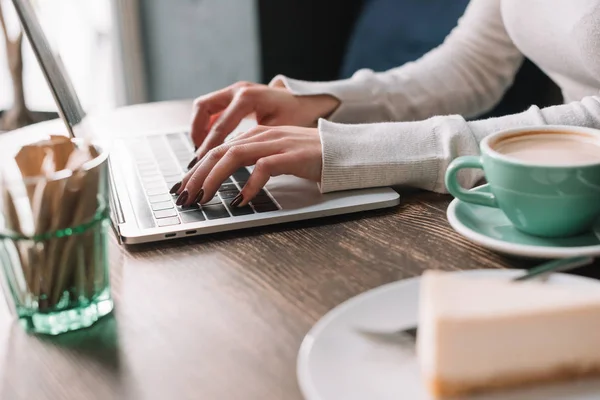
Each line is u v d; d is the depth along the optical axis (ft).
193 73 6.74
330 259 1.92
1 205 1.52
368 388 1.30
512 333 1.27
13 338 1.63
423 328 1.34
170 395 1.39
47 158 1.72
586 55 2.86
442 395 1.29
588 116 2.49
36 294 1.60
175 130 3.21
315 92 3.09
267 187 2.40
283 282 1.81
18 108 3.23
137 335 1.61
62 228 1.56
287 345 1.53
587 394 1.29
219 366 1.47
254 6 5.84
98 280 1.66
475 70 3.67
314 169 2.32
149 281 1.86
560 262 1.60
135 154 2.85
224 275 1.87
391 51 5.77
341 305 1.60
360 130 2.43
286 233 2.10
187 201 2.25
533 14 3.18
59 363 1.52
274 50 6.06
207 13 6.31
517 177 1.79
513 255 1.80
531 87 4.98
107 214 1.68
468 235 1.85
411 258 1.90
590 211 1.82
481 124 2.47
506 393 1.30
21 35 1.94
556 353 1.29
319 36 6.30
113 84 7.32
